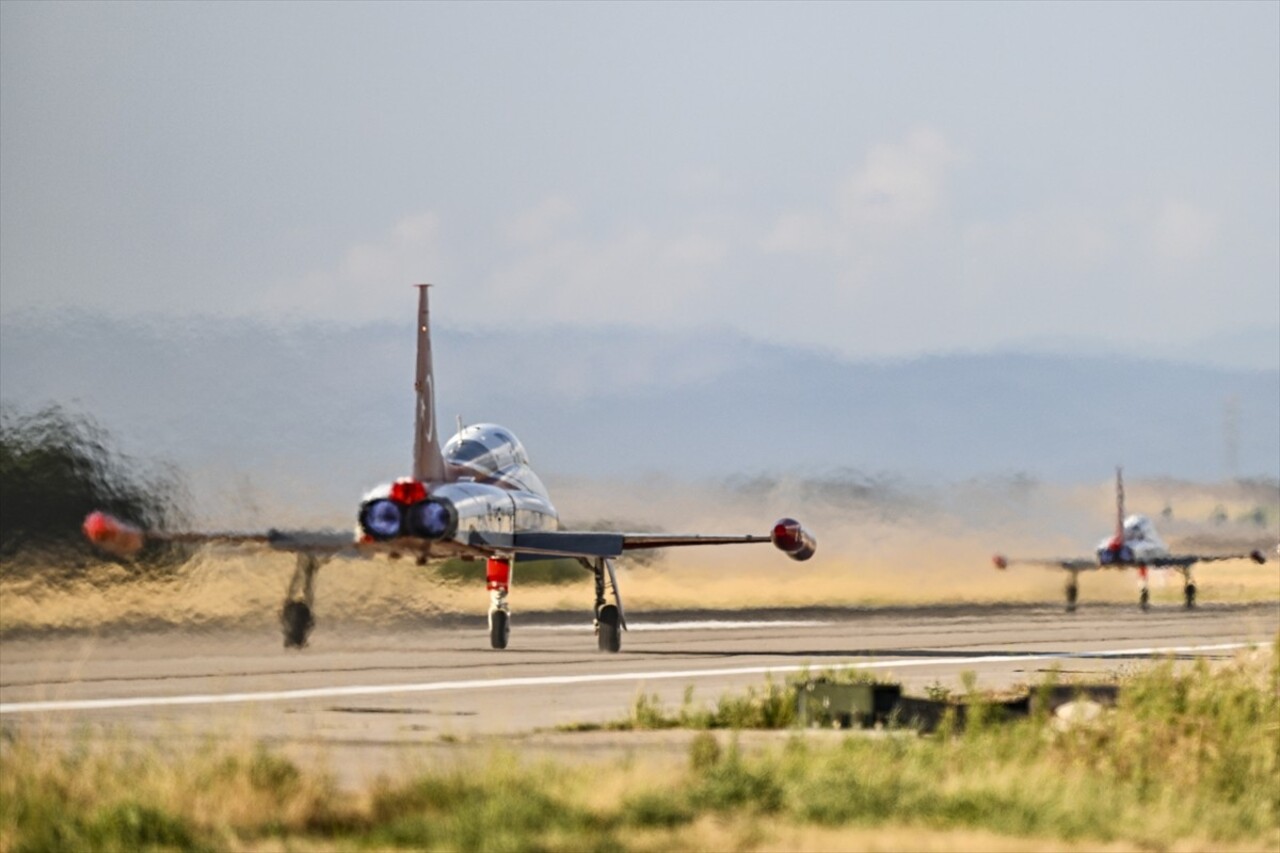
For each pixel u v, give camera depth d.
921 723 78.75
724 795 59.47
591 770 62.16
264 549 128.25
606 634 129.50
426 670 109.44
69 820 54.84
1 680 101.00
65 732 76.06
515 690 97.62
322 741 73.38
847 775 62.00
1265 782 69.19
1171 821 60.34
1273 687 86.06
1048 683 82.88
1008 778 62.44
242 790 57.59
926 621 181.25
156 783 57.72
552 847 52.72
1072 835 57.34
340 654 122.00
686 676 107.25
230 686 98.38
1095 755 70.44
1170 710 75.81
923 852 53.97
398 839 53.84
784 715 82.69
